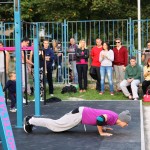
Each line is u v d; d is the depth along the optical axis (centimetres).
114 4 2366
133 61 1499
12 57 1781
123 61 1577
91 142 841
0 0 2283
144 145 820
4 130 616
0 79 1412
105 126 985
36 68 1090
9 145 611
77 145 818
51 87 1541
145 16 2497
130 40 1703
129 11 2475
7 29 2373
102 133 895
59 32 2355
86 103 1350
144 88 1474
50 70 1525
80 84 1598
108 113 877
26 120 920
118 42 1578
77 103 1350
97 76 1597
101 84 1566
